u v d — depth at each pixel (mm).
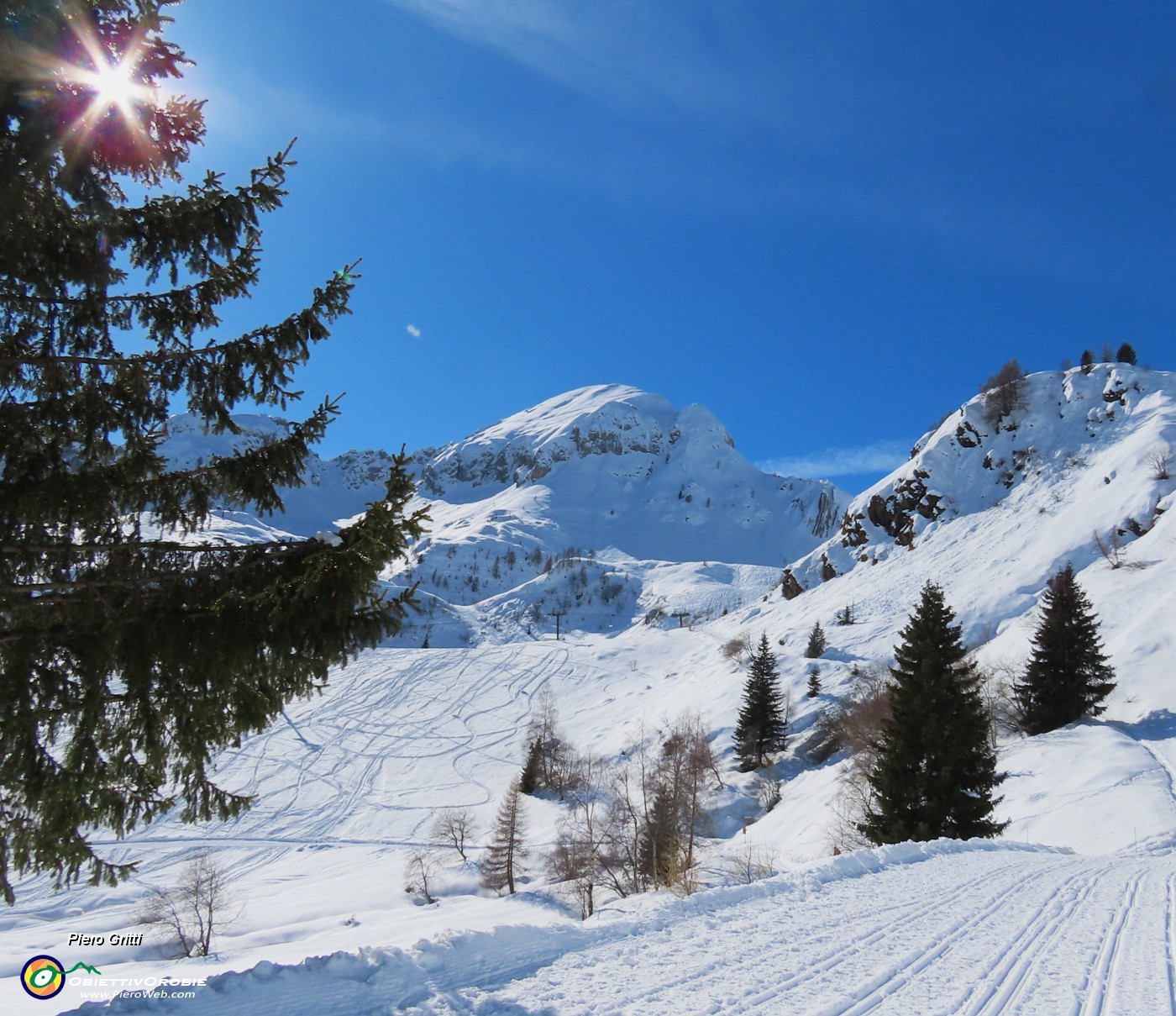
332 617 7098
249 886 51938
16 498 6949
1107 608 53500
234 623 7012
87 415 7539
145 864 55688
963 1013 7082
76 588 6965
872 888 12352
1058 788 30156
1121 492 77875
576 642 134750
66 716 7324
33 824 7465
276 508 8320
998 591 72500
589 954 8234
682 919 9789
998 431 106625
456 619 194875
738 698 71188
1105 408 98750
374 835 63500
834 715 59312
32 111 6410
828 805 36938
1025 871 14594
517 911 38719
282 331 7992
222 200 7672
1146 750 32906
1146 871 15203
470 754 83875
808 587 118938
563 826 53375
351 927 37500
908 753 24641
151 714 7348
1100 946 9461
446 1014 6445
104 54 6750
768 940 9039
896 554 100938
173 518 8055
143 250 7766
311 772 77938
